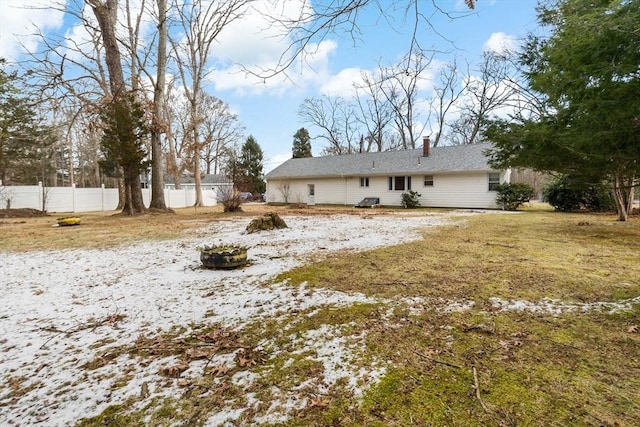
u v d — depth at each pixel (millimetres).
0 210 15297
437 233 7711
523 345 2242
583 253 5160
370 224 9984
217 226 10086
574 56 4441
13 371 2123
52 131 19625
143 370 2092
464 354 2148
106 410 1707
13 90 15617
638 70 3857
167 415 1649
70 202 18828
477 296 3242
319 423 1550
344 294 3430
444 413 1587
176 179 26844
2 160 17016
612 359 2035
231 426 1554
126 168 13891
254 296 3467
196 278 4238
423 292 3416
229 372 2033
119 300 3453
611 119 4344
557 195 14438
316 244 6465
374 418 1569
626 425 1465
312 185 24484
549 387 1766
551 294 3246
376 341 2367
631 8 3420
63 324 2857
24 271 4719
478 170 17203
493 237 6965
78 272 4637
